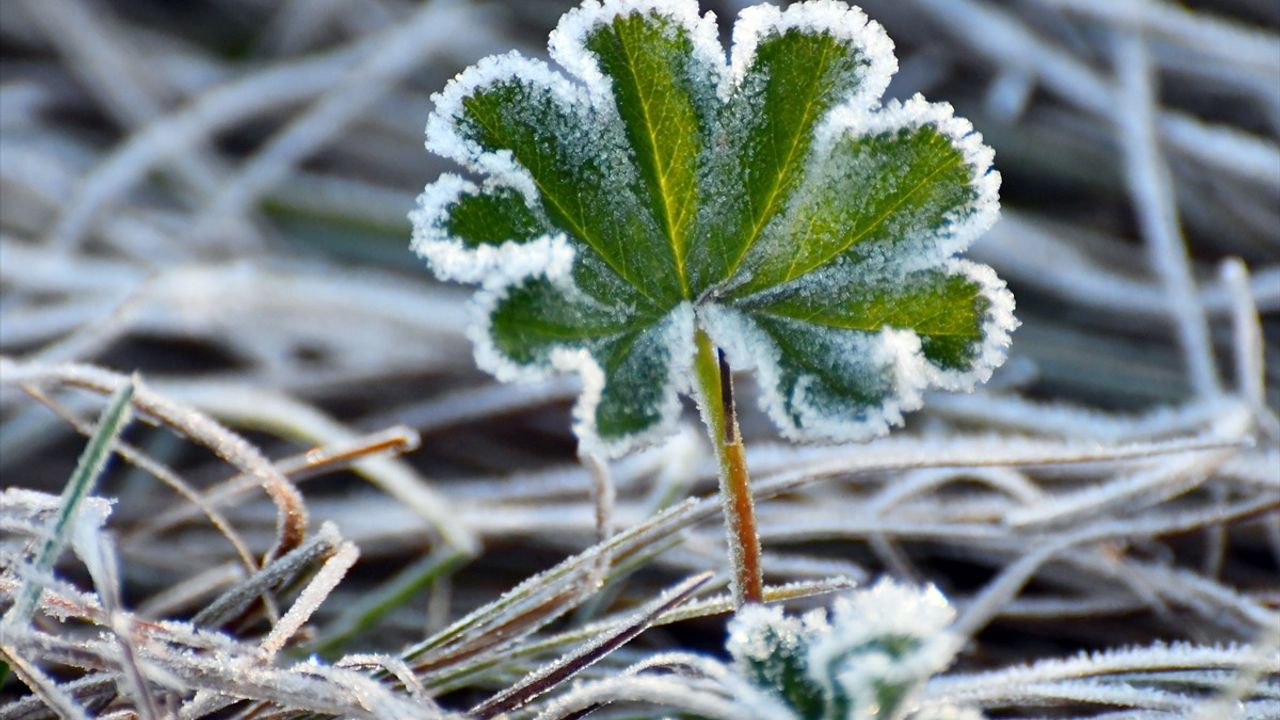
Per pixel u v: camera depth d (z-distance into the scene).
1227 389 0.47
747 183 0.35
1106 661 0.37
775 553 0.42
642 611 0.36
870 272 0.35
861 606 0.34
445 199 0.34
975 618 0.40
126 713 0.36
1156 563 0.40
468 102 0.35
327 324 0.50
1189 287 0.46
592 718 0.37
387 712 0.35
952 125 0.35
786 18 0.35
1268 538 0.42
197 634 0.36
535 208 0.35
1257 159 0.48
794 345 0.35
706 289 0.35
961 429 0.44
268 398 0.43
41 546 0.36
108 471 0.46
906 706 0.34
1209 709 0.35
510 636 0.37
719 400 0.35
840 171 0.35
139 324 0.48
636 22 0.35
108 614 0.35
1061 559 0.40
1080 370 0.48
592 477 0.39
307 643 0.39
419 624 0.41
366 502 0.43
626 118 0.35
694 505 0.38
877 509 0.41
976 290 0.35
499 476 0.47
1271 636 0.35
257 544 0.42
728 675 0.34
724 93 0.35
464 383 0.49
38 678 0.35
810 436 0.35
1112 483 0.40
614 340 0.34
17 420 0.45
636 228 0.35
